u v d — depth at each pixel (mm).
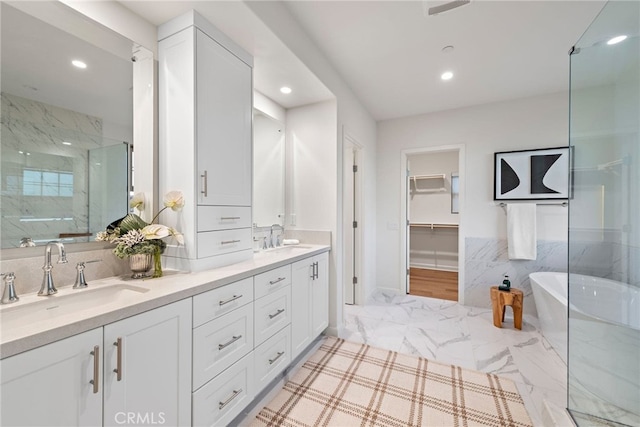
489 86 2834
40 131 1157
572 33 1972
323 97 2523
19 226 1091
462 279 3385
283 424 1490
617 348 1427
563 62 2365
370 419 1522
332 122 2568
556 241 2979
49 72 1183
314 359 2154
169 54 1530
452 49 2182
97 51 1338
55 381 785
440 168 5172
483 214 3291
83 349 844
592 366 1506
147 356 1020
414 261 5457
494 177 3209
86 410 853
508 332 2621
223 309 1354
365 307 3311
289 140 2775
